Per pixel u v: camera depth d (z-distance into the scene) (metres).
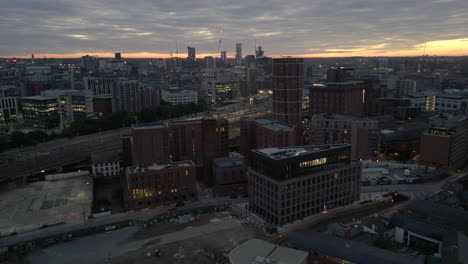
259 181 164.12
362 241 132.50
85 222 162.25
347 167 172.88
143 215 172.12
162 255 135.50
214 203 187.75
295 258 99.31
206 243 144.62
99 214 171.12
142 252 138.25
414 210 151.88
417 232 133.25
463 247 112.38
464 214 142.00
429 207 150.50
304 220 159.00
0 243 143.12
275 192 153.62
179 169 187.38
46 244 145.25
